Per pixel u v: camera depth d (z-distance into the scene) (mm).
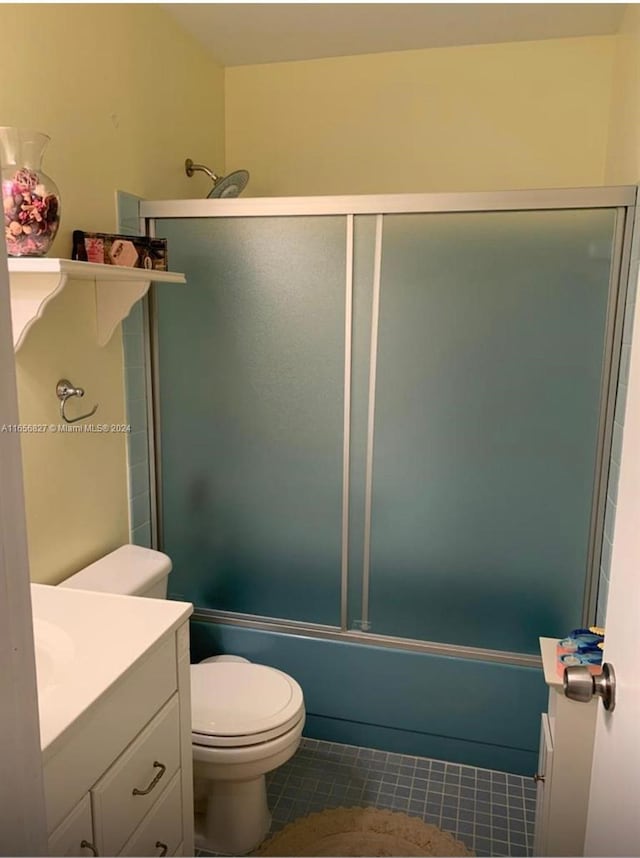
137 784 1248
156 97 2182
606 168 2361
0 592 596
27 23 1569
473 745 2100
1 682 601
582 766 1464
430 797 1976
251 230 2059
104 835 1147
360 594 2156
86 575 1832
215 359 2156
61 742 994
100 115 1881
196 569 2299
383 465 2070
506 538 2012
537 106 2428
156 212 2100
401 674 2119
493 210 1867
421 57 2502
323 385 2080
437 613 2102
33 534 1701
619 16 2174
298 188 2703
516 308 1900
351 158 2629
